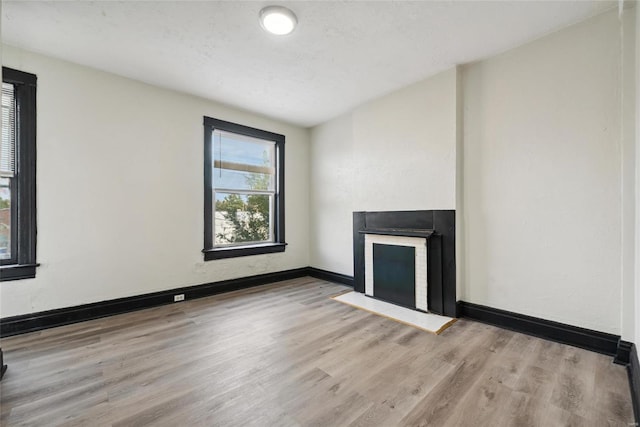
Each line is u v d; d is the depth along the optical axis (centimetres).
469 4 187
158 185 304
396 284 310
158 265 305
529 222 233
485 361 191
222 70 272
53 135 246
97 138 267
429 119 287
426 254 283
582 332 208
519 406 147
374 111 340
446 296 273
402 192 310
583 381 167
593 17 202
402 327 249
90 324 253
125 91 283
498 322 249
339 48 236
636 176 176
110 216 274
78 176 257
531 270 232
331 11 192
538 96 227
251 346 214
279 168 420
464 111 270
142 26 207
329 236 423
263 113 388
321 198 435
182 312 286
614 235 196
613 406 146
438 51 242
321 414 142
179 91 317
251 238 399
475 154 263
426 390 160
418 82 296
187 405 148
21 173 233
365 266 344
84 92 260
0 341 217
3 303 225
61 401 150
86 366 184
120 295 280
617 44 194
